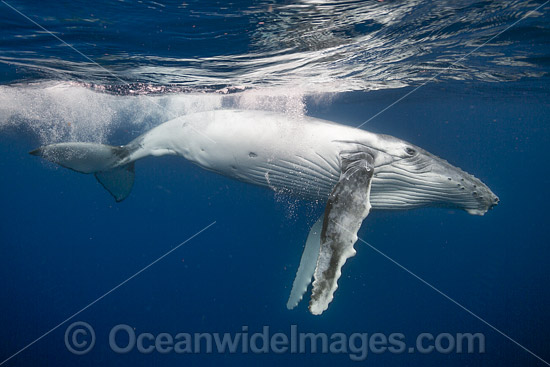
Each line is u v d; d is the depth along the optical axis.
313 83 13.29
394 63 11.46
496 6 7.05
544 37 9.18
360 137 6.46
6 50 8.94
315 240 6.84
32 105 15.48
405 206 7.07
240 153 6.78
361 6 6.59
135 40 8.06
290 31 7.64
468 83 16.45
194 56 9.20
